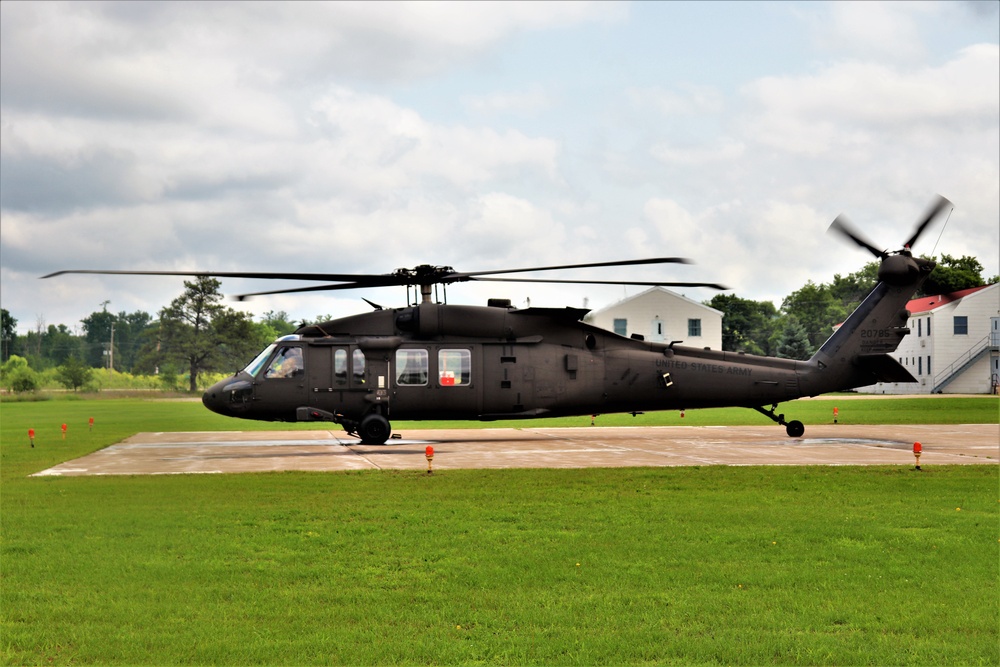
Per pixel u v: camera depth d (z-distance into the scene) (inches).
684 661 297.3
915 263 1192.8
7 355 7755.9
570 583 392.8
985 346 3555.6
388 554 448.8
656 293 3762.3
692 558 438.6
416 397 1099.3
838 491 669.9
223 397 1071.6
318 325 1104.2
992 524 526.3
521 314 1143.6
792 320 5772.6
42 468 860.0
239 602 363.9
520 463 893.8
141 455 1014.4
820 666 292.5
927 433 1323.8
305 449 1092.5
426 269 1045.8
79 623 336.5
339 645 310.8
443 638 319.3
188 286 5546.3
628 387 1157.1
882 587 385.1
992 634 323.3
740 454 991.0
